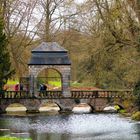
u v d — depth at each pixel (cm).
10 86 10369
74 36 10819
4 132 5681
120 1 6762
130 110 7931
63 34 10838
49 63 8488
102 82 9525
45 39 10475
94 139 5150
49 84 11500
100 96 8581
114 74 8706
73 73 10938
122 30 6850
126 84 9100
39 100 8356
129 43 6850
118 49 7081
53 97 8412
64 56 8569
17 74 10000
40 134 5562
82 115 7825
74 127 6244
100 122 6781
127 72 8288
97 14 7188
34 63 8469
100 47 7119
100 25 7288
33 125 6456
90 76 8831
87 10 7325
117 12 6756
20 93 8362
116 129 5981
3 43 7725
